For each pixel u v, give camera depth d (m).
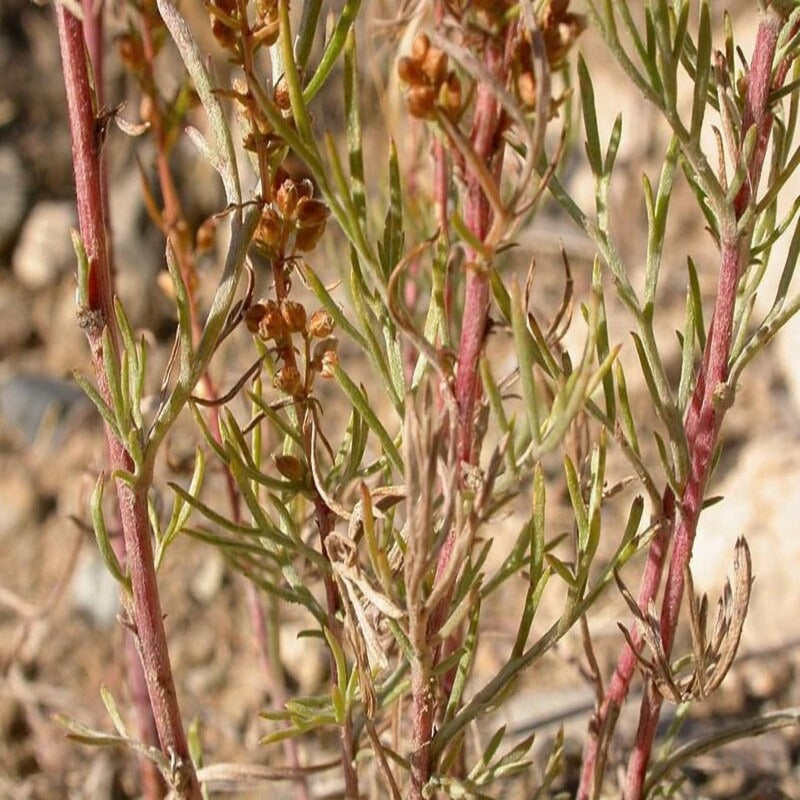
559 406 0.26
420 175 0.38
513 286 0.25
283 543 0.29
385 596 0.27
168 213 0.36
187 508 0.30
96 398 0.28
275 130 0.27
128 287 0.64
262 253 0.28
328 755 0.46
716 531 0.54
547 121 0.25
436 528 0.28
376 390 0.60
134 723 0.44
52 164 0.72
